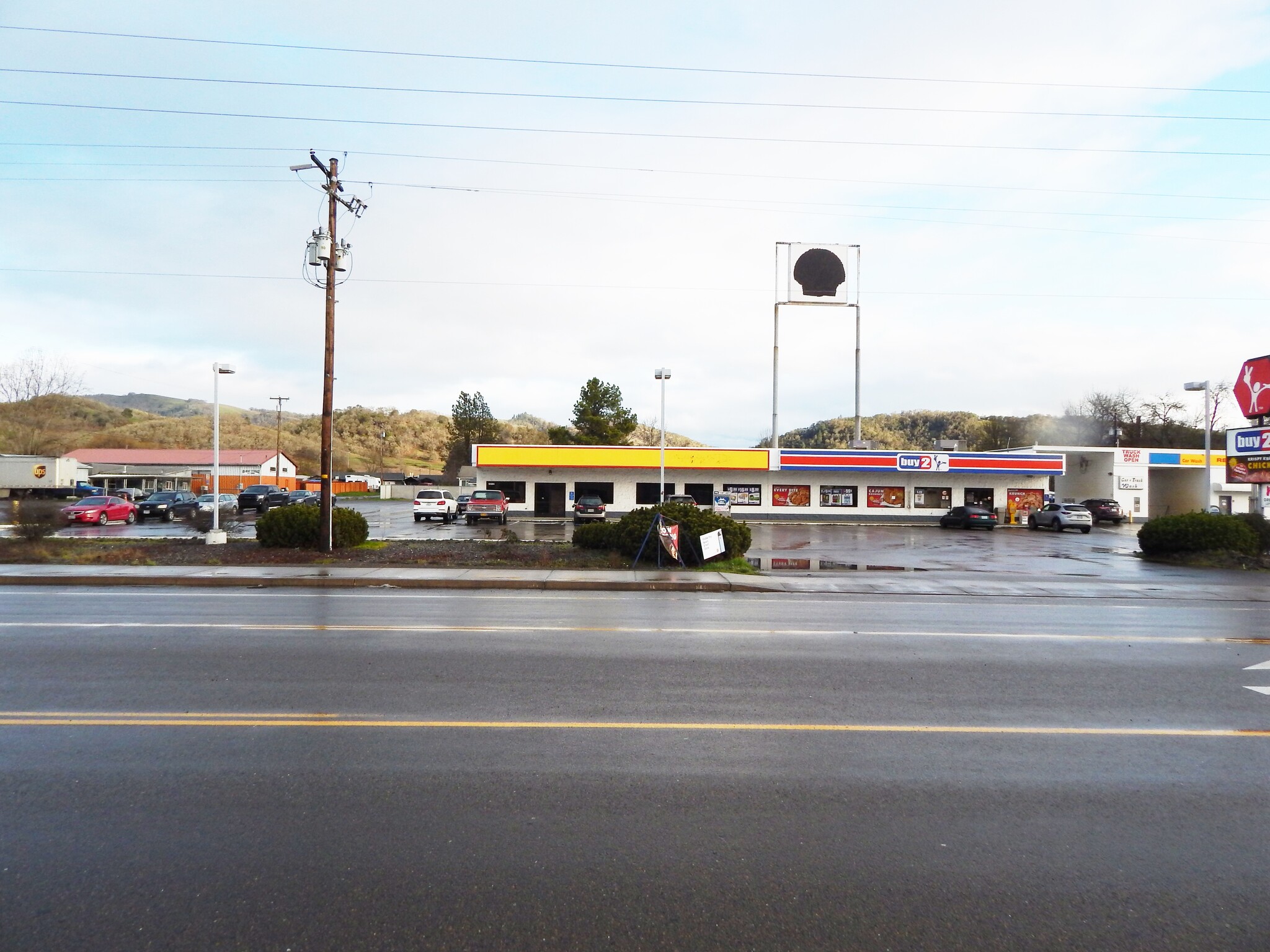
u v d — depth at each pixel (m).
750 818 4.52
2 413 87.38
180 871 3.81
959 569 21.41
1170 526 24.36
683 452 47.50
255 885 3.69
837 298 48.31
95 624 10.83
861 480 49.22
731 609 13.32
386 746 5.66
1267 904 3.67
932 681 7.93
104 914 3.43
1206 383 31.45
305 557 20.27
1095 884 3.82
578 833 4.28
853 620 12.04
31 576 16.28
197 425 148.88
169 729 5.99
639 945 3.26
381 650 9.10
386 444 179.62
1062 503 49.16
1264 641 10.52
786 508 49.00
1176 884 3.83
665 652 9.21
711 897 3.65
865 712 6.71
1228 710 6.92
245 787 4.87
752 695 7.23
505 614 12.28
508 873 3.83
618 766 5.31
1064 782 5.14
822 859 4.03
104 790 4.80
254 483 76.88
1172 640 10.60
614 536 21.31
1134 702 7.17
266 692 7.14
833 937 3.35
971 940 3.34
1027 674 8.27
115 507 37.91
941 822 4.50
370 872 3.82
